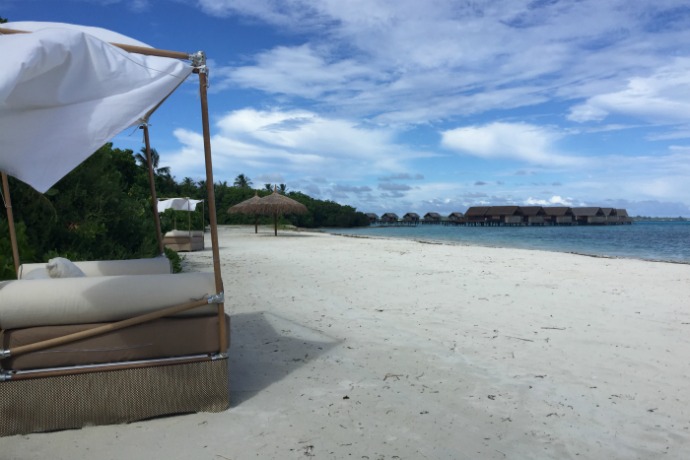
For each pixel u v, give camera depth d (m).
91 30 3.45
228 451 2.73
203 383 3.20
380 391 3.64
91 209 7.44
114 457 2.65
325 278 9.07
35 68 2.44
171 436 2.89
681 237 41.62
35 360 2.87
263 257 13.20
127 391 3.02
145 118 4.32
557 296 7.29
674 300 7.02
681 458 2.73
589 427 3.09
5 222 5.61
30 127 2.67
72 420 2.93
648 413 3.29
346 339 5.00
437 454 2.74
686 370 4.11
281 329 5.38
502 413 3.28
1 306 2.80
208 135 3.15
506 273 9.83
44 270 3.84
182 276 3.22
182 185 53.28
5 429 2.83
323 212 86.56
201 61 3.11
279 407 3.33
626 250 23.27
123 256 7.91
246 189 64.19
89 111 2.82
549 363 4.28
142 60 2.95
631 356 4.46
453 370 4.10
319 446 2.81
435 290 7.79
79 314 2.94
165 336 3.10
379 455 2.72
